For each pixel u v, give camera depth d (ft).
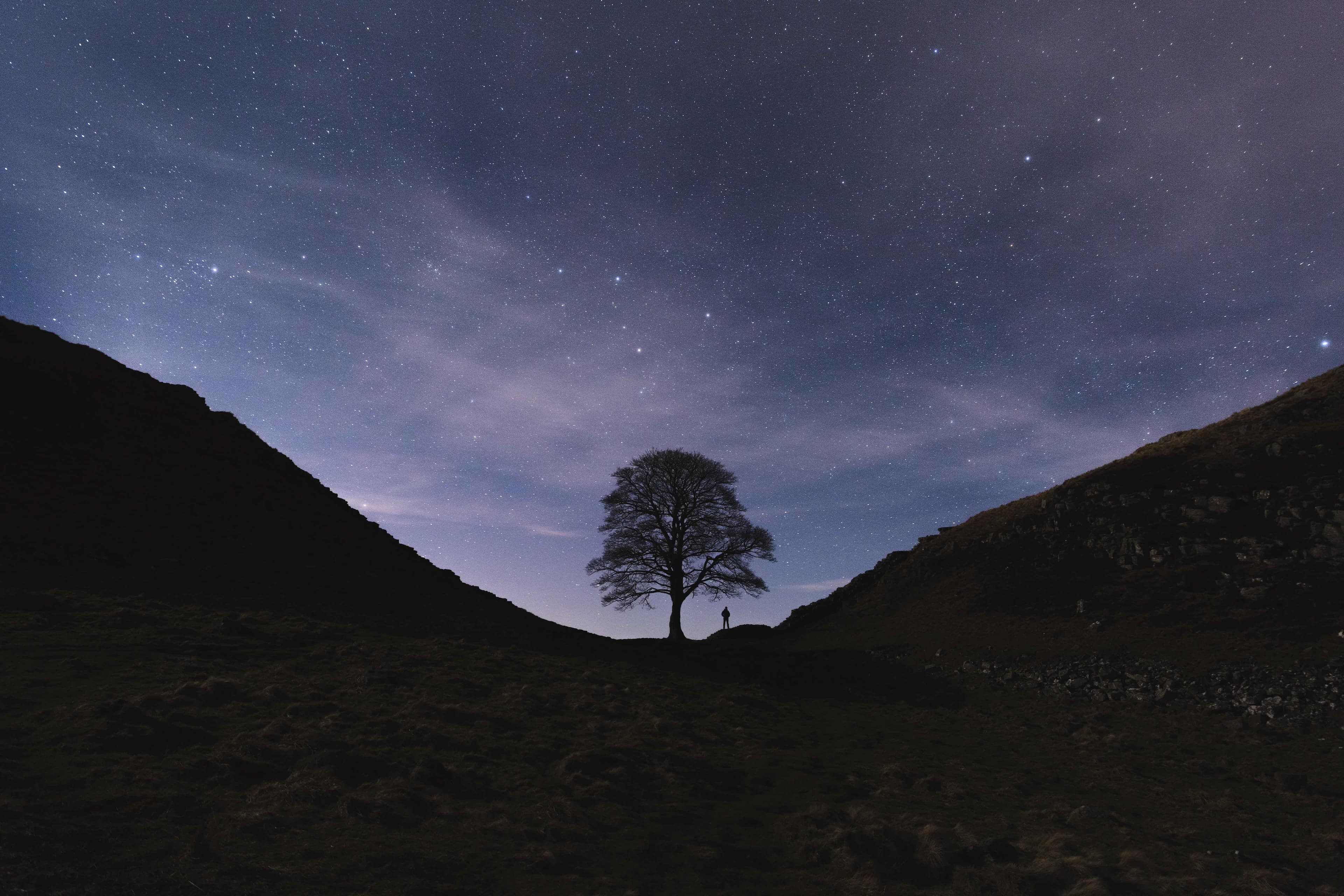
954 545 157.69
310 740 37.52
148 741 34.35
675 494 167.53
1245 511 116.67
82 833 24.30
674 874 27.17
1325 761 56.24
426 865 25.38
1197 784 50.85
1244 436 143.64
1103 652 92.53
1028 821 38.22
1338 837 37.86
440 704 49.47
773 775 44.16
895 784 44.27
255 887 22.20
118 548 77.10
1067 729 68.95
